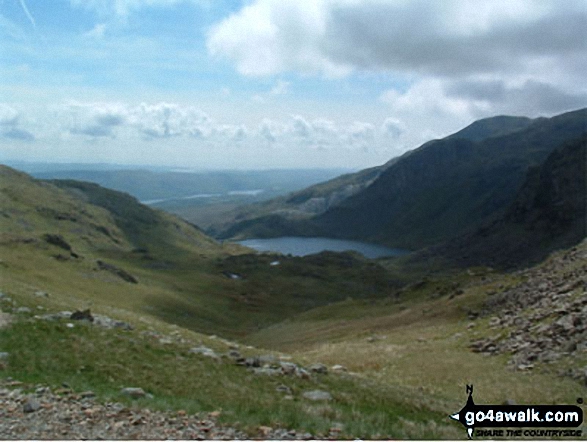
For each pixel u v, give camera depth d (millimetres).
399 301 95750
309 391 24297
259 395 22281
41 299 41000
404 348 47406
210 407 18703
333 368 35969
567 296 44000
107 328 30609
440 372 36188
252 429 16172
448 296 76250
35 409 16297
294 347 72938
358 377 30750
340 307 107250
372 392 26031
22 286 51031
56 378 20297
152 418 16391
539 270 64375
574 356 32250
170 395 20312
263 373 26609
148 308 125500
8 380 19359
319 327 87438
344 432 17016
